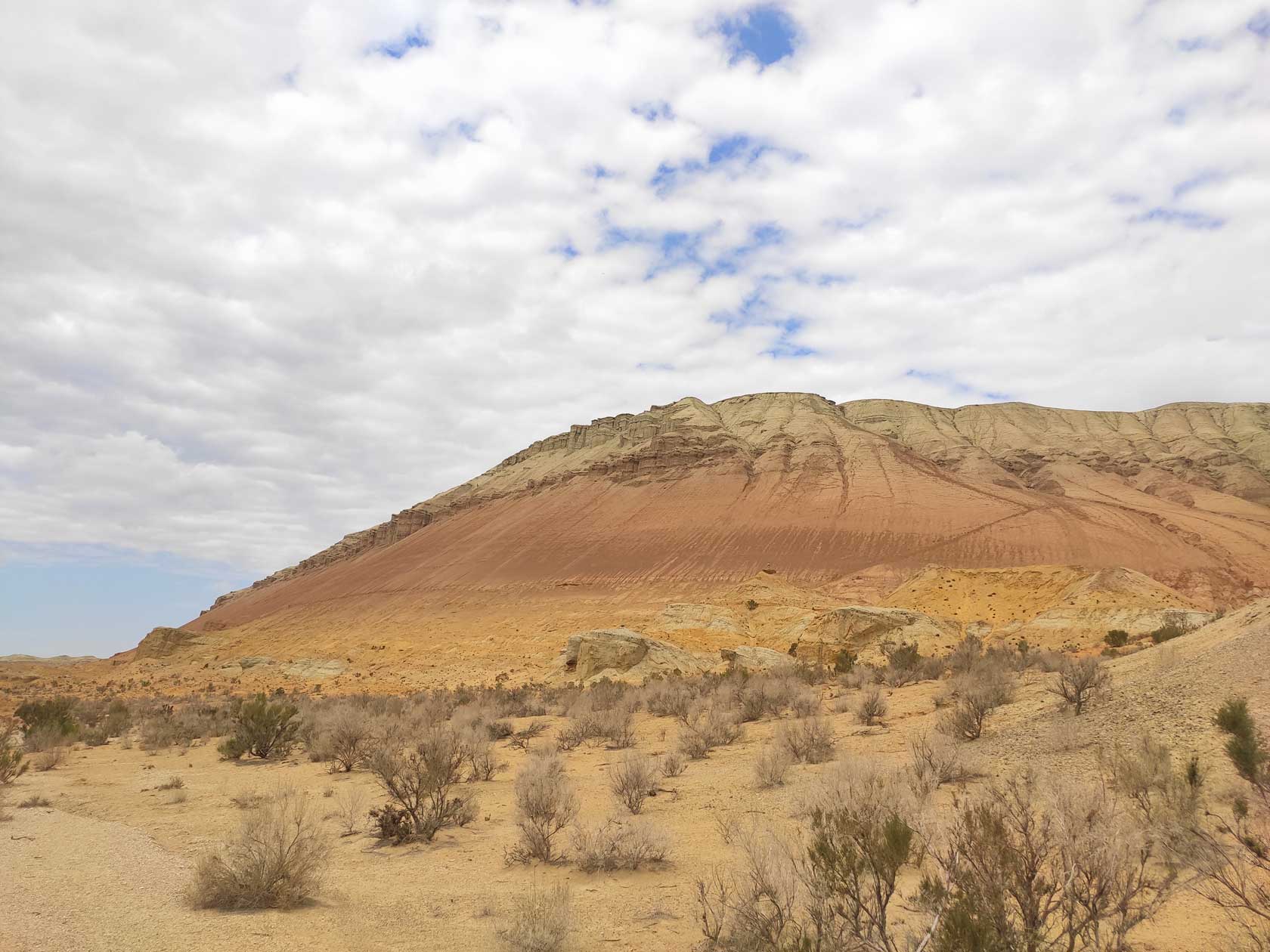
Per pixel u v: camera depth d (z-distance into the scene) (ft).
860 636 164.35
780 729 55.52
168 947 21.65
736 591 254.06
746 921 20.76
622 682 139.54
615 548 500.74
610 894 27.55
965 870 19.13
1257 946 17.57
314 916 25.46
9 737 86.48
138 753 81.97
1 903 24.77
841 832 20.61
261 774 61.98
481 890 28.76
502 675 195.52
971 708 49.93
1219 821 26.48
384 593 518.37
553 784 38.45
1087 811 20.98
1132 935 19.47
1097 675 51.65
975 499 515.50
